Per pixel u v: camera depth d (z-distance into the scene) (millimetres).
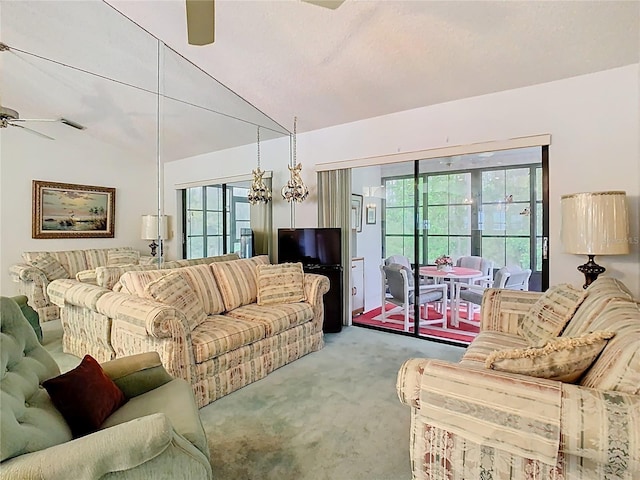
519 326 2436
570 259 3029
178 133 3512
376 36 2719
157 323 2115
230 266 3521
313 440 1963
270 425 2119
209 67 3227
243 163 4281
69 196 2535
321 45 2875
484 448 1208
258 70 3277
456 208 4039
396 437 1991
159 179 3324
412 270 4125
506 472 1181
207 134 3861
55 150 2465
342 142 4305
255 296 3539
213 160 3947
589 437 1026
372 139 4074
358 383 2711
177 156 3520
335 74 3283
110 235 2834
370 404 2373
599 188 2875
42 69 2414
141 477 1042
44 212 2367
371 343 3719
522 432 1112
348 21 2584
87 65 2689
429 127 3680
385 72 3166
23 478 848
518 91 3189
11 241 2182
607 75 2824
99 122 2781
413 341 3791
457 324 4188
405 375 1318
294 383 2717
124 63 2920
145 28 2727
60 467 889
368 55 2955
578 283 3008
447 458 1271
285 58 3078
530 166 3500
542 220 3166
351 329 4301
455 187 4023
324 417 2209
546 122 3072
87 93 2697
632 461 988
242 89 3602
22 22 2346
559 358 1249
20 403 1111
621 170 2795
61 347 2312
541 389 1126
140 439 996
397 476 1670
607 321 1513
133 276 2715
